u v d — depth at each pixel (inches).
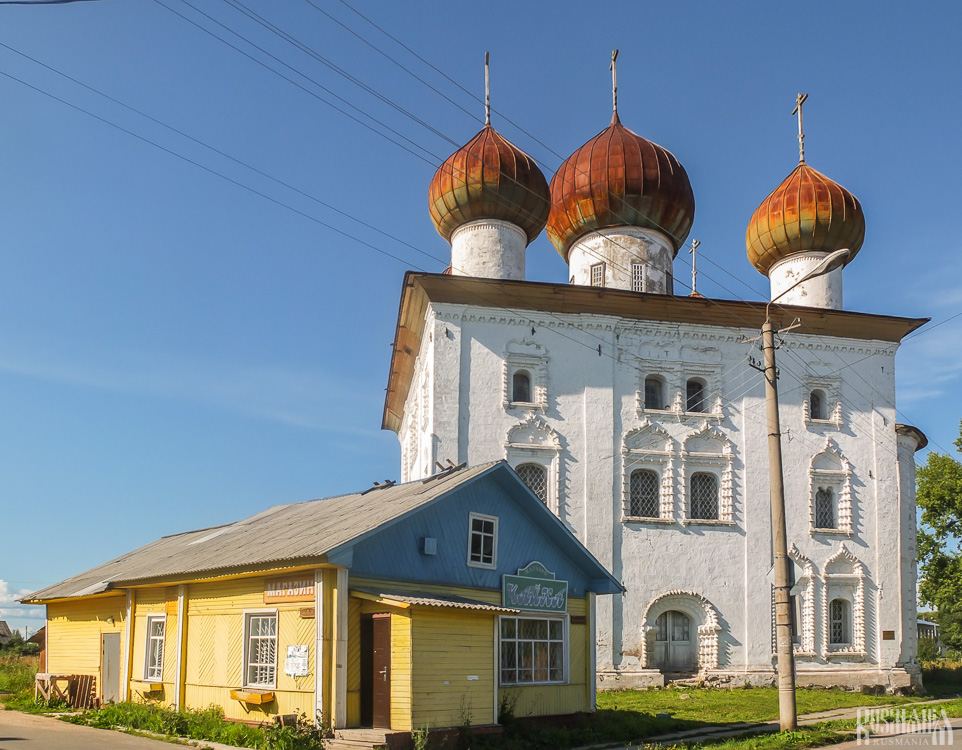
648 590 1234.0
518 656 745.0
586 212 1434.5
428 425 1246.3
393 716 622.2
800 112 1545.3
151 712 758.5
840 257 767.1
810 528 1312.7
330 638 637.9
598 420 1266.0
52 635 1055.0
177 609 802.2
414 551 693.9
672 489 1272.1
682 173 1459.2
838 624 1318.9
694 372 1323.8
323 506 896.3
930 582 1469.0
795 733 701.9
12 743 627.2
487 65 1483.8
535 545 792.9
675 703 1016.2
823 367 1371.8
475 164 1396.4
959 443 1471.5
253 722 692.1
